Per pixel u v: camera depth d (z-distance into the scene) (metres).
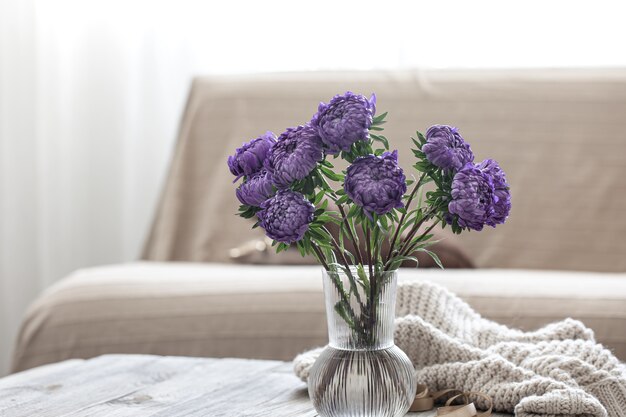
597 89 2.74
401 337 1.25
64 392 1.23
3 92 3.34
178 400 1.18
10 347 3.33
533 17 3.18
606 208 2.64
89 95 3.41
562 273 2.42
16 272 3.34
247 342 2.08
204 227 2.80
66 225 3.44
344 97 0.95
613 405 1.14
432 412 1.14
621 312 1.96
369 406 0.97
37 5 3.38
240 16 3.36
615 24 3.13
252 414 1.11
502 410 1.15
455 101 2.78
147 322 2.12
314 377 1.00
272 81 2.91
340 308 0.99
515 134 2.73
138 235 3.42
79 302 2.16
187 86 3.38
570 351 1.22
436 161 0.96
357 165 0.92
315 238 0.99
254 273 2.25
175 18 3.38
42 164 3.41
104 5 3.41
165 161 3.41
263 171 0.98
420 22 3.23
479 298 2.03
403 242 1.01
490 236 2.66
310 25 3.31
